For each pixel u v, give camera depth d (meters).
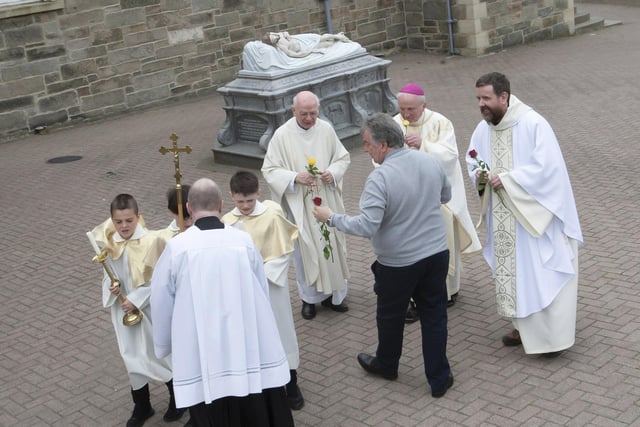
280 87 11.35
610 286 6.77
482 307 6.69
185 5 17.11
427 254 5.13
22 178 12.55
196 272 4.32
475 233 6.70
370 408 5.37
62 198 11.30
